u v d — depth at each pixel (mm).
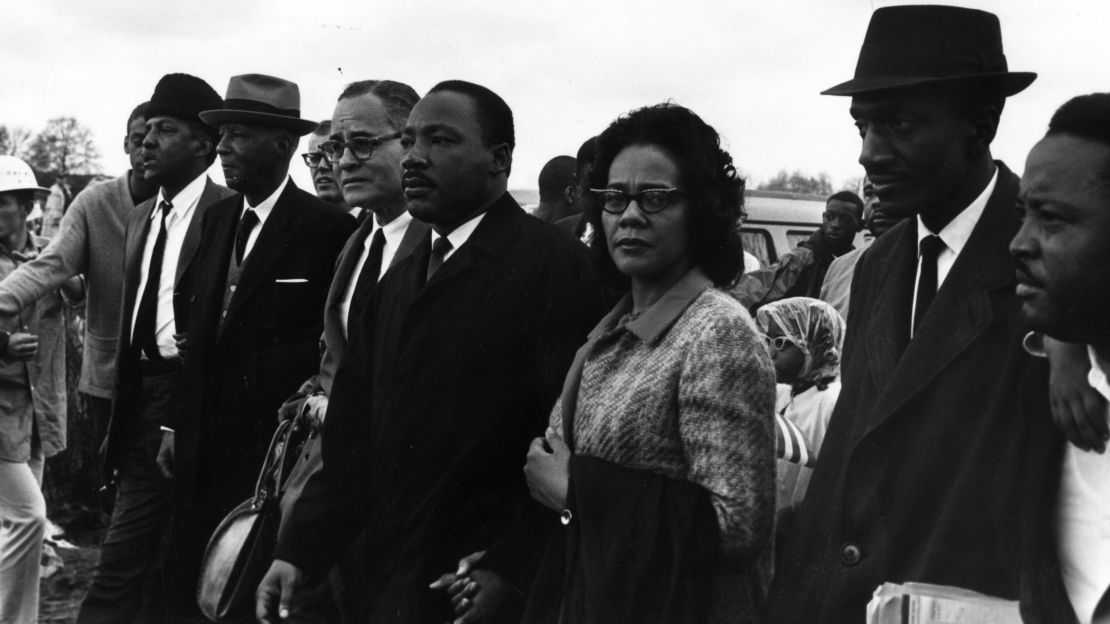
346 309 4145
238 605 3947
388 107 4035
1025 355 2271
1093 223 1985
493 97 3508
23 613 5504
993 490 2266
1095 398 2062
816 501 2561
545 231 3434
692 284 2785
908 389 2389
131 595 4977
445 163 3416
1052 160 2020
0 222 6141
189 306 4824
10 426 5504
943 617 2115
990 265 2377
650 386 2699
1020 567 2221
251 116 4629
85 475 7715
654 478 2662
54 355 5844
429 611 3264
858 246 6031
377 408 3432
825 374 3438
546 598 2883
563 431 2865
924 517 2346
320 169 5754
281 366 4609
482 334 3305
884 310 2562
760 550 2619
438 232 3527
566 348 3270
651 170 2766
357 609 3469
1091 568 2098
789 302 3502
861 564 2408
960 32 2471
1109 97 2027
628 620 2592
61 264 5582
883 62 2494
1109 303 1999
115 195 5699
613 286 2990
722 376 2631
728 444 2598
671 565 2592
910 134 2449
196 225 4988
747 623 2664
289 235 4672
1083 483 2129
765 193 7641
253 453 4617
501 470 3285
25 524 5508
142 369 5059
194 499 4633
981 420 2311
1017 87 2477
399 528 3326
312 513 3492
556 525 3041
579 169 4051
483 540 3264
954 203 2469
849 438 2547
